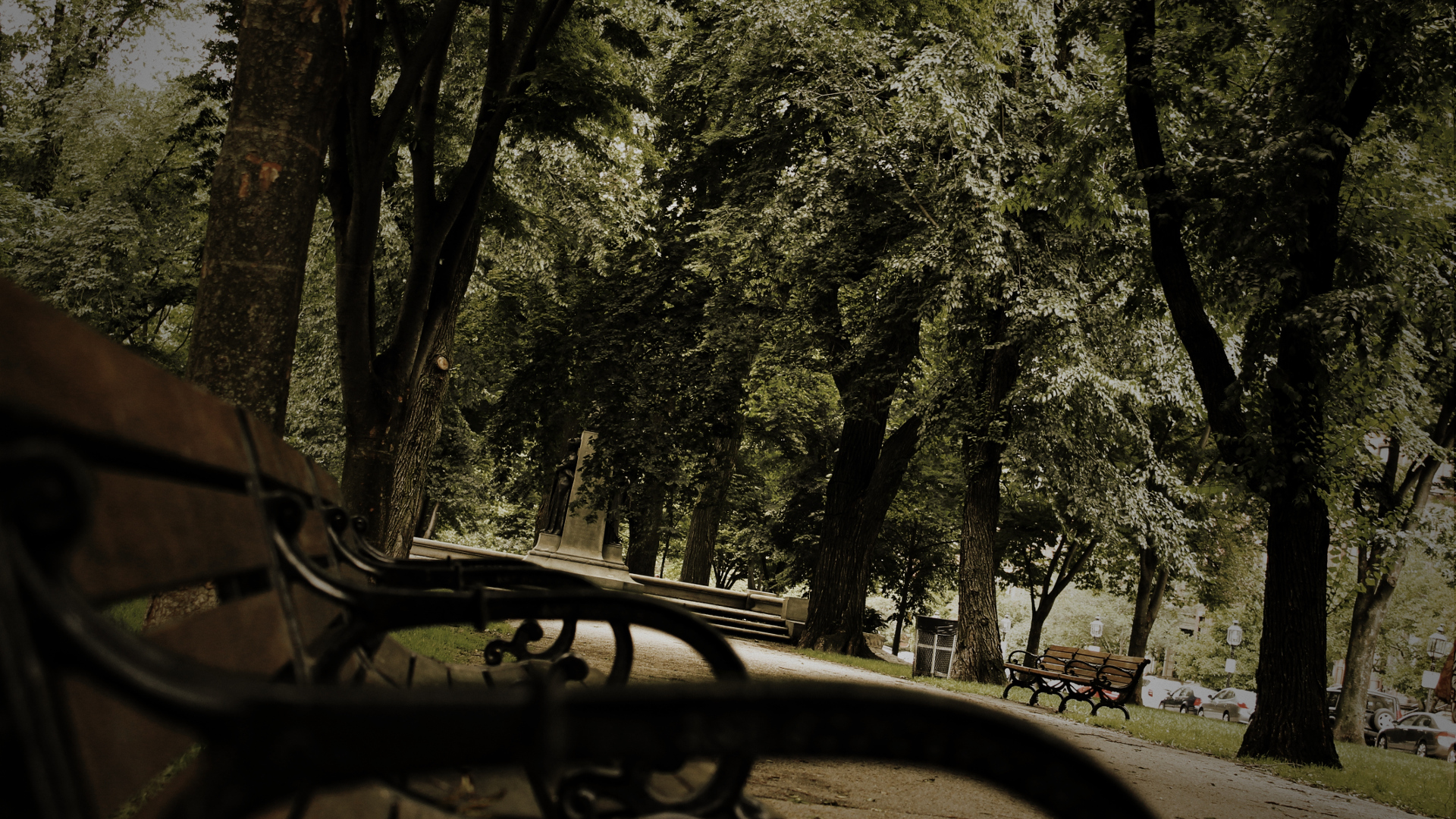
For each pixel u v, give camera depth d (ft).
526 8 27.94
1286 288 36.83
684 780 6.72
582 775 4.92
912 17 55.47
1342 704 74.95
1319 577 36.60
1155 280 50.44
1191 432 78.48
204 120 37.09
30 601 2.04
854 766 18.01
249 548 5.05
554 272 67.05
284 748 2.27
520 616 5.57
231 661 4.51
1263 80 40.55
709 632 5.33
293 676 5.32
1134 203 43.96
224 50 32.86
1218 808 20.22
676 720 2.50
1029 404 55.52
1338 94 36.04
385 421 25.26
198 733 2.24
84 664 2.13
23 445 1.97
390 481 25.31
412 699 2.35
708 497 69.46
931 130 49.90
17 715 1.97
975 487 61.16
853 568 68.39
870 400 58.95
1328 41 35.91
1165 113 43.21
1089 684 47.34
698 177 67.67
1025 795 2.56
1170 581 93.86
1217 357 39.65
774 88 57.41
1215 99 39.99
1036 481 57.93
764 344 59.62
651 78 47.06
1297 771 31.27
